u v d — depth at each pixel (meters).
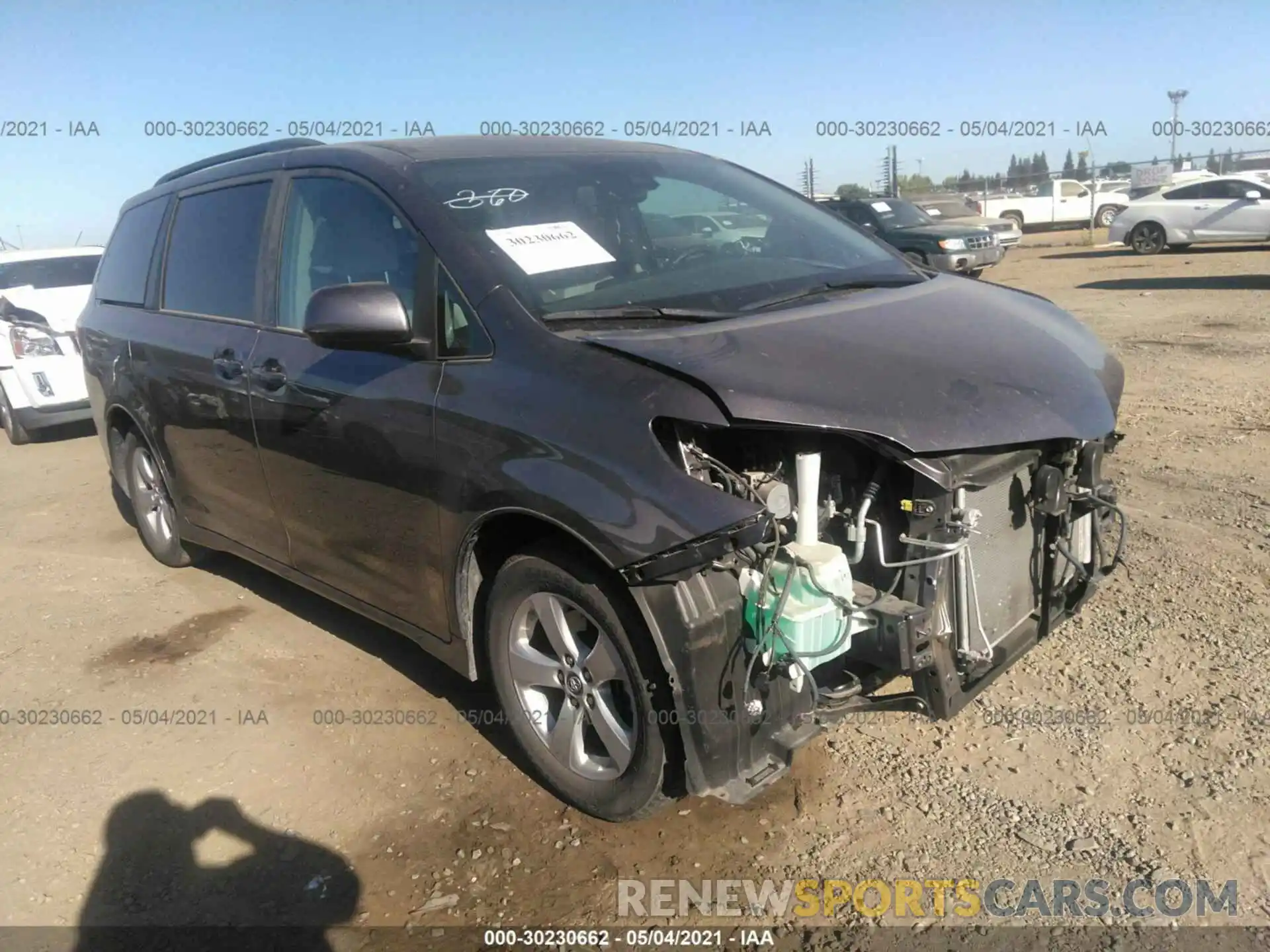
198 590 4.89
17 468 7.87
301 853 2.90
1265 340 9.16
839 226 3.99
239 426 3.83
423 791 3.14
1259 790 2.85
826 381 2.49
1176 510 4.90
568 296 2.94
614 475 2.46
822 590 2.43
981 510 2.69
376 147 3.55
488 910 2.63
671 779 2.66
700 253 3.42
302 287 3.60
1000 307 3.20
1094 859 2.64
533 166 3.49
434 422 2.90
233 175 4.16
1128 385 7.67
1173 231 19.25
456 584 3.00
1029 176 30.36
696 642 2.43
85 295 8.77
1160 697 3.32
